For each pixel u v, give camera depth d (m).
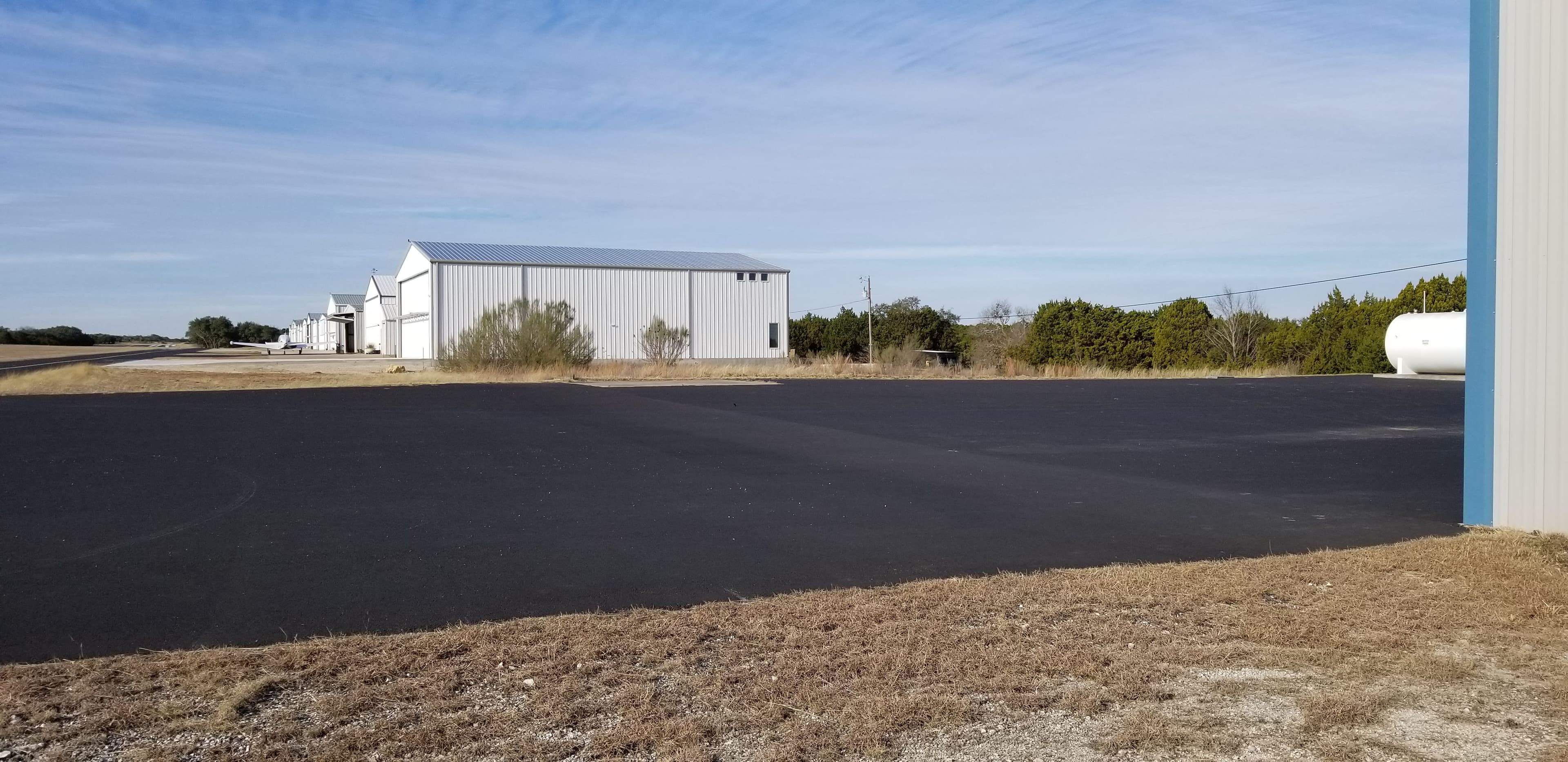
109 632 5.72
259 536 8.41
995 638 5.53
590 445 14.82
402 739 4.14
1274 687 4.85
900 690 4.75
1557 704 4.62
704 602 6.44
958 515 9.57
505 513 9.59
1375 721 4.45
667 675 4.93
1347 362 44.09
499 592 6.68
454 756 4.02
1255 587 6.59
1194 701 4.67
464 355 34.34
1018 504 10.13
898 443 15.36
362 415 18.91
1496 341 8.71
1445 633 5.67
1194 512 9.73
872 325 59.62
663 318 53.09
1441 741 4.23
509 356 34.00
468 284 49.34
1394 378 34.75
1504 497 8.70
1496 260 8.68
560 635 5.56
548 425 17.47
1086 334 54.47
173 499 10.13
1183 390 28.08
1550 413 8.33
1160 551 8.02
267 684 4.71
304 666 4.99
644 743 4.14
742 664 5.11
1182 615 6.02
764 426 17.64
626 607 6.34
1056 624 5.83
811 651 5.30
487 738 4.18
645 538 8.48
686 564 7.52
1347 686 4.84
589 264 51.53
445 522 9.09
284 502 10.03
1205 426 18.27
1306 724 4.39
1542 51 8.27
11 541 8.14
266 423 17.27
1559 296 8.23
